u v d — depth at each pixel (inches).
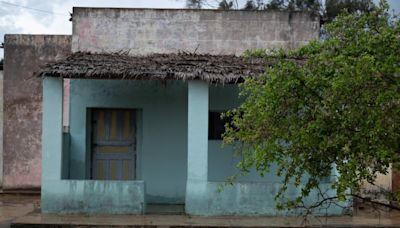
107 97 511.2
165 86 513.3
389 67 191.5
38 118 639.1
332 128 204.8
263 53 260.7
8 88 637.3
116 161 515.2
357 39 211.6
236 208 434.9
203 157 437.1
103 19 564.7
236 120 248.5
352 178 205.2
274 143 223.0
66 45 637.3
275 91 216.7
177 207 481.4
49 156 436.5
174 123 513.3
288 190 433.4
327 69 207.5
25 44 637.3
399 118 193.2
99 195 434.6
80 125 508.1
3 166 635.5
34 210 462.9
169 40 565.9
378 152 192.1
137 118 517.7
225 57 512.1
